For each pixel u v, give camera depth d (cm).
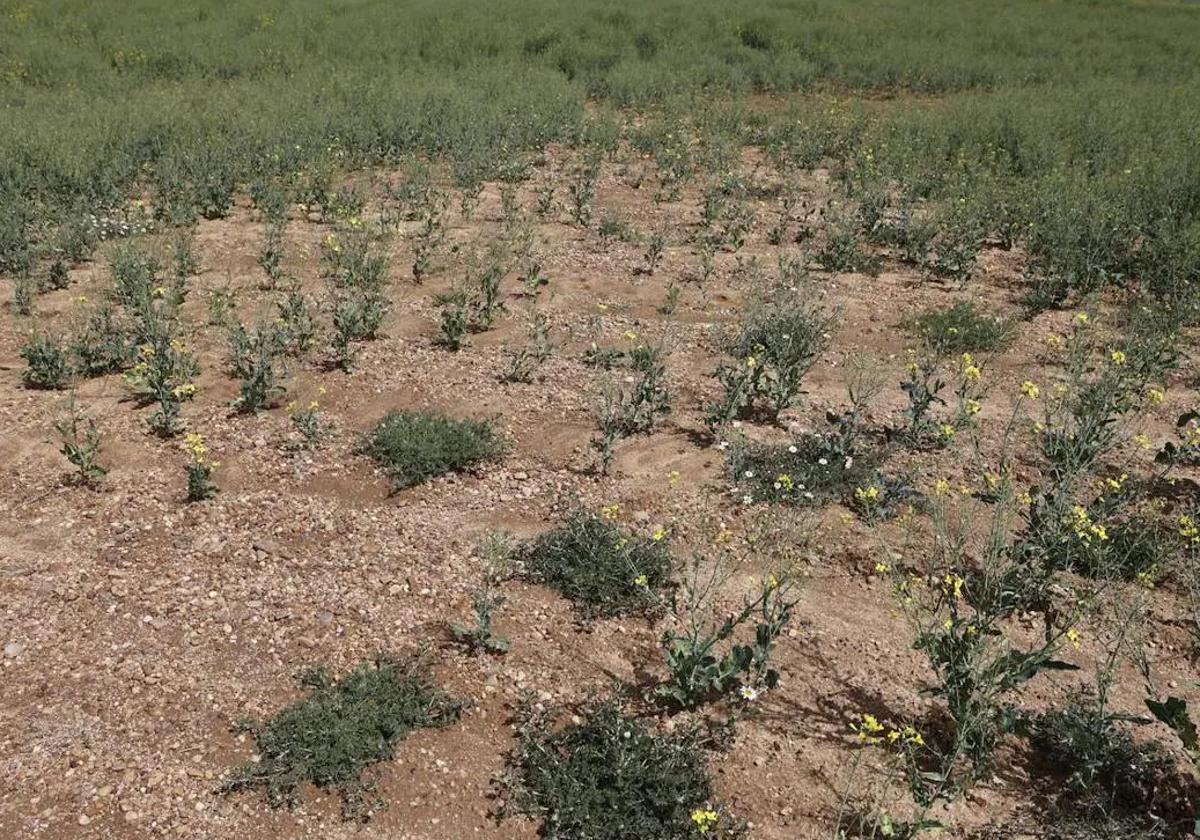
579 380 707
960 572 486
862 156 1298
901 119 1493
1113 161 1287
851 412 645
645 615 478
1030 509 524
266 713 412
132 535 525
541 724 410
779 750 403
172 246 954
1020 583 482
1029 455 613
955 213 1027
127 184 1160
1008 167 1284
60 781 378
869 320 834
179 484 570
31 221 985
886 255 1005
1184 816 373
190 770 384
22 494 559
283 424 638
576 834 361
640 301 862
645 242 1018
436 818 370
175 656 442
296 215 1089
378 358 735
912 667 446
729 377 645
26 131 1178
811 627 470
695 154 1393
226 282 882
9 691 420
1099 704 402
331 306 825
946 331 772
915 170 1197
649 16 2316
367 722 399
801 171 1330
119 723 405
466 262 945
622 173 1292
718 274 930
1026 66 2003
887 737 392
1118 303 880
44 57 1712
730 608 480
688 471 592
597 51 1962
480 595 484
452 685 430
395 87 1554
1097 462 604
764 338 732
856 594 493
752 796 382
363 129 1353
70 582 488
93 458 586
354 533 532
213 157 1184
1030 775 393
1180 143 1283
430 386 693
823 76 2009
